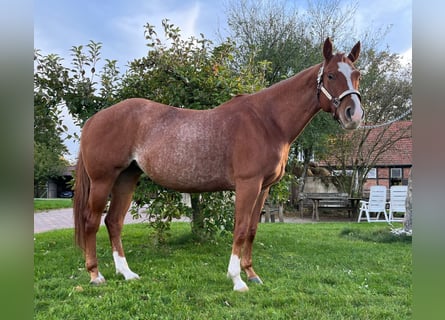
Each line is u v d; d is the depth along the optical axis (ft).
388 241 17.95
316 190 45.83
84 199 10.23
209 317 7.55
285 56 40.40
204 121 9.69
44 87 14.76
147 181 14.69
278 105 9.64
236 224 9.28
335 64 8.92
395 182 57.57
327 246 16.42
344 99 8.58
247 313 7.72
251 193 9.11
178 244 16.39
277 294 9.02
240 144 9.21
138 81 15.48
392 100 47.93
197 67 15.81
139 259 13.14
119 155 9.87
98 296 8.87
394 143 51.19
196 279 10.37
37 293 8.95
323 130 39.88
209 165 9.43
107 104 15.24
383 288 9.81
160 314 7.77
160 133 9.69
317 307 8.20
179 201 15.29
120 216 10.99
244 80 16.38
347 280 10.47
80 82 14.98
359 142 48.55
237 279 9.32
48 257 13.44
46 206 44.60
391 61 47.16
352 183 47.29
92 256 10.06
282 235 19.89
